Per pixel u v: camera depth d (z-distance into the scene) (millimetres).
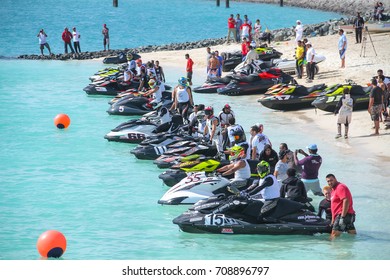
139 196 49688
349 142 62781
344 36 94250
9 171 56812
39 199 49375
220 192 46219
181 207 46781
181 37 167500
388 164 55594
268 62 94062
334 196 40750
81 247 40156
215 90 91938
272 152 47688
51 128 73375
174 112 66938
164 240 41125
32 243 41062
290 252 38875
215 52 96438
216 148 52969
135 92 85375
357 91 73500
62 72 116562
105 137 66062
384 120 67125
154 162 55688
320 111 77125
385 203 46406
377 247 39250
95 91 92875
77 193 50625
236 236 41562
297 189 43188
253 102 85250
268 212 41438
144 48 137500
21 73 115500
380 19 135750
